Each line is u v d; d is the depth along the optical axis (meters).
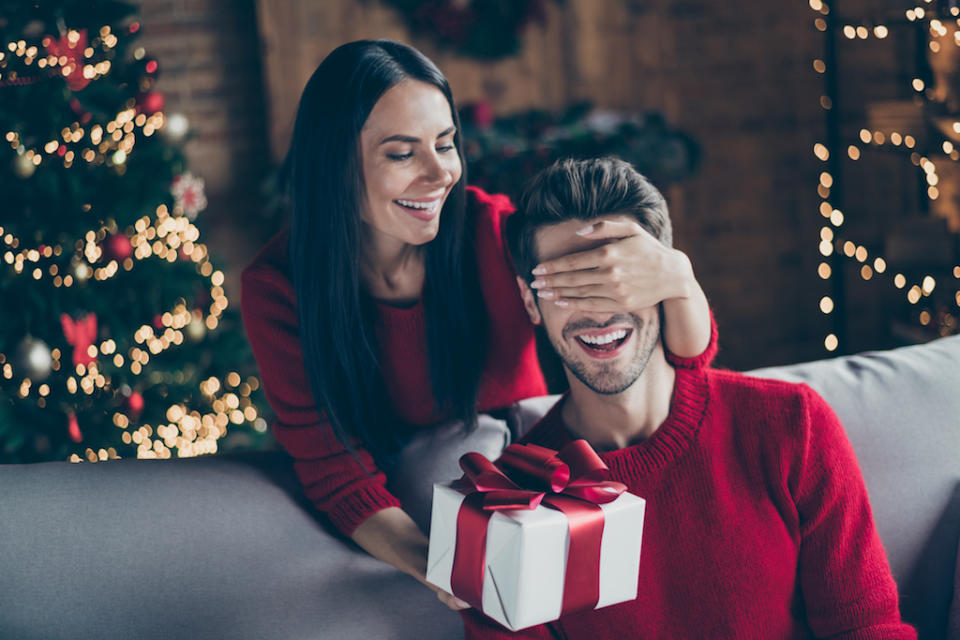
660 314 1.19
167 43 3.90
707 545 1.14
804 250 4.39
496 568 0.95
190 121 3.97
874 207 4.09
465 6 4.04
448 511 1.02
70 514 1.22
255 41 3.98
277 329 1.32
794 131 4.30
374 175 1.23
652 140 3.84
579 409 1.19
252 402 2.96
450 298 1.37
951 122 2.62
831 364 1.49
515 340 1.42
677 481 1.15
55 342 2.23
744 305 4.41
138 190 2.35
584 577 0.97
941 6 2.64
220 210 4.04
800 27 4.21
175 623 1.20
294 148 1.29
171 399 2.53
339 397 1.31
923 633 1.39
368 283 1.35
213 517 1.26
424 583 1.27
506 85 4.17
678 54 4.23
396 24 4.04
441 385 1.38
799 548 1.16
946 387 1.47
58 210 2.19
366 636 1.23
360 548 1.29
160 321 2.52
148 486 1.27
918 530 1.38
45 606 1.18
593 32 4.18
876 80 4.03
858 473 1.17
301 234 1.29
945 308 3.04
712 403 1.18
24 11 2.09
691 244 4.35
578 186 1.13
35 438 2.22
